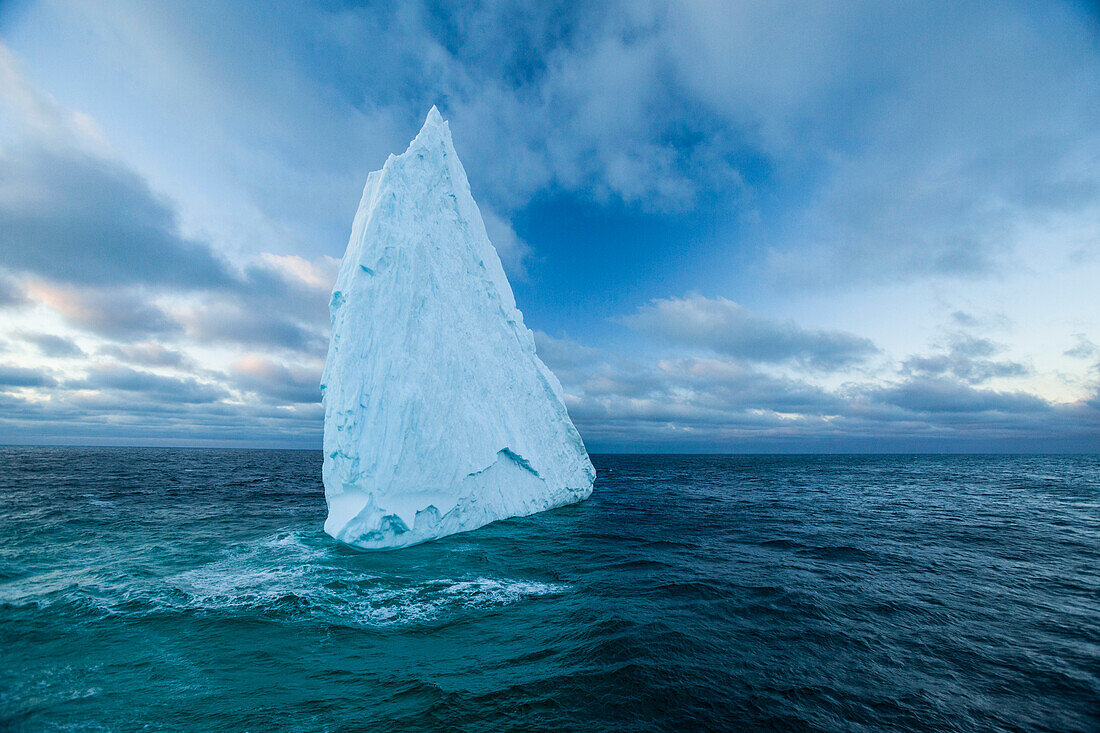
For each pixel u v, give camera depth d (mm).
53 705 7098
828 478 56344
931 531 21828
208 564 14320
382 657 8891
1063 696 7969
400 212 19266
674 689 7914
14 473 44000
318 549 16094
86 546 16469
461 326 21016
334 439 17641
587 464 31031
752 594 12703
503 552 16516
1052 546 18844
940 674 8641
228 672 8219
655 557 16391
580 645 9461
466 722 6926
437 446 17859
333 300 20453
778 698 7746
